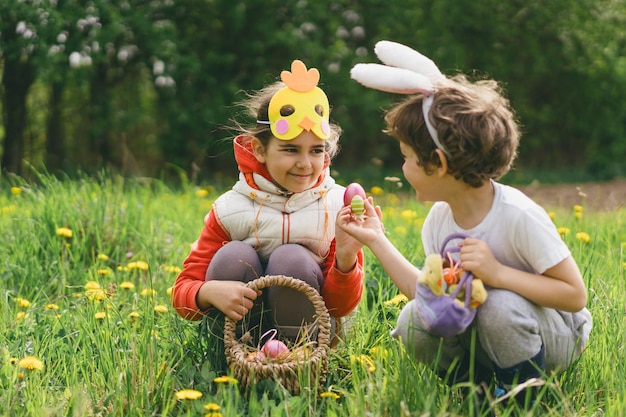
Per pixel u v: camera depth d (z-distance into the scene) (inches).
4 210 203.6
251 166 107.4
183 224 194.9
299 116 101.7
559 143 526.3
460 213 93.0
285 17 450.6
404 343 95.0
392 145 492.7
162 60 406.0
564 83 512.4
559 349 93.3
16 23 373.1
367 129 477.4
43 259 162.1
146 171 457.1
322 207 108.2
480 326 88.7
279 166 103.6
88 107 423.8
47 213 175.5
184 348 110.0
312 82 103.8
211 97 438.0
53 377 104.3
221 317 106.3
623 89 513.0
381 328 116.8
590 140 525.0
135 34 404.5
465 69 475.5
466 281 87.0
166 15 430.0
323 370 97.7
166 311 119.6
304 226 107.0
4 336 116.0
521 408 91.2
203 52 447.2
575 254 147.6
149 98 459.5
